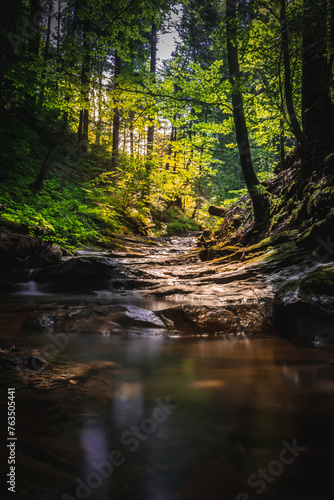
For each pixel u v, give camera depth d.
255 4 7.34
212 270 7.07
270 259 6.16
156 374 2.38
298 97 8.70
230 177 24.62
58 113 14.59
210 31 9.45
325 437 1.48
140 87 8.50
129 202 15.78
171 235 18.80
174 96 8.30
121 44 9.54
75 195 12.73
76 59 8.45
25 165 11.47
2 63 8.73
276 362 2.74
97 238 11.13
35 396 1.88
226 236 10.58
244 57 8.69
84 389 2.02
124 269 7.43
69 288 6.62
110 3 8.60
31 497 1.07
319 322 3.61
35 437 1.43
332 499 1.09
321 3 5.64
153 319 4.07
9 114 11.70
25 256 7.06
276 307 4.13
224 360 2.79
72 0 10.13
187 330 3.91
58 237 9.30
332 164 6.62
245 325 4.02
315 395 2.00
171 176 15.17
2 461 1.25
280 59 7.29
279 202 8.13
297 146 7.90
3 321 3.79
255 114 8.99
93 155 18.36
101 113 9.01
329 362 2.75
